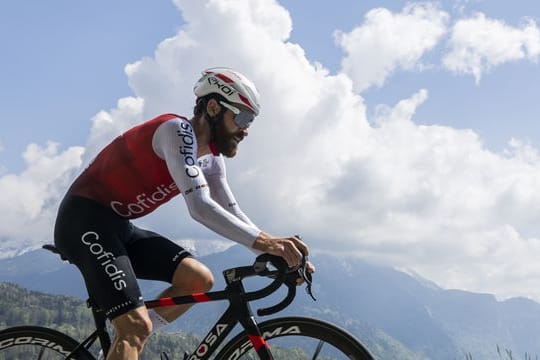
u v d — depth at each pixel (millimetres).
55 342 3436
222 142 3209
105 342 3213
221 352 2990
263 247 2818
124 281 3010
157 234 3500
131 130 3277
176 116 3168
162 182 3217
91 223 3152
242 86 3125
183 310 3186
